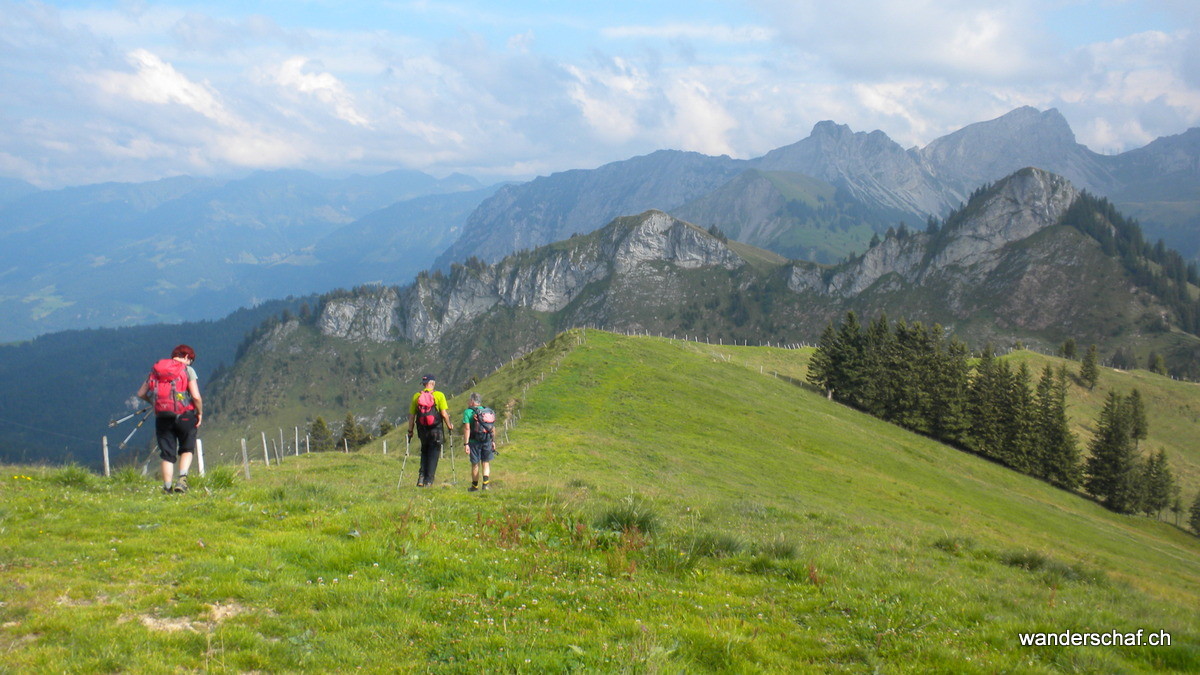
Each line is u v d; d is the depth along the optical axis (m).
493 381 73.81
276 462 32.50
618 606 8.77
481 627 7.59
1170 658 8.84
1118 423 96.19
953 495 55.38
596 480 27.27
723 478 37.88
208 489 14.10
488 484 19.34
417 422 18.58
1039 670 7.52
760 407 65.31
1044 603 11.58
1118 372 156.75
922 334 103.94
